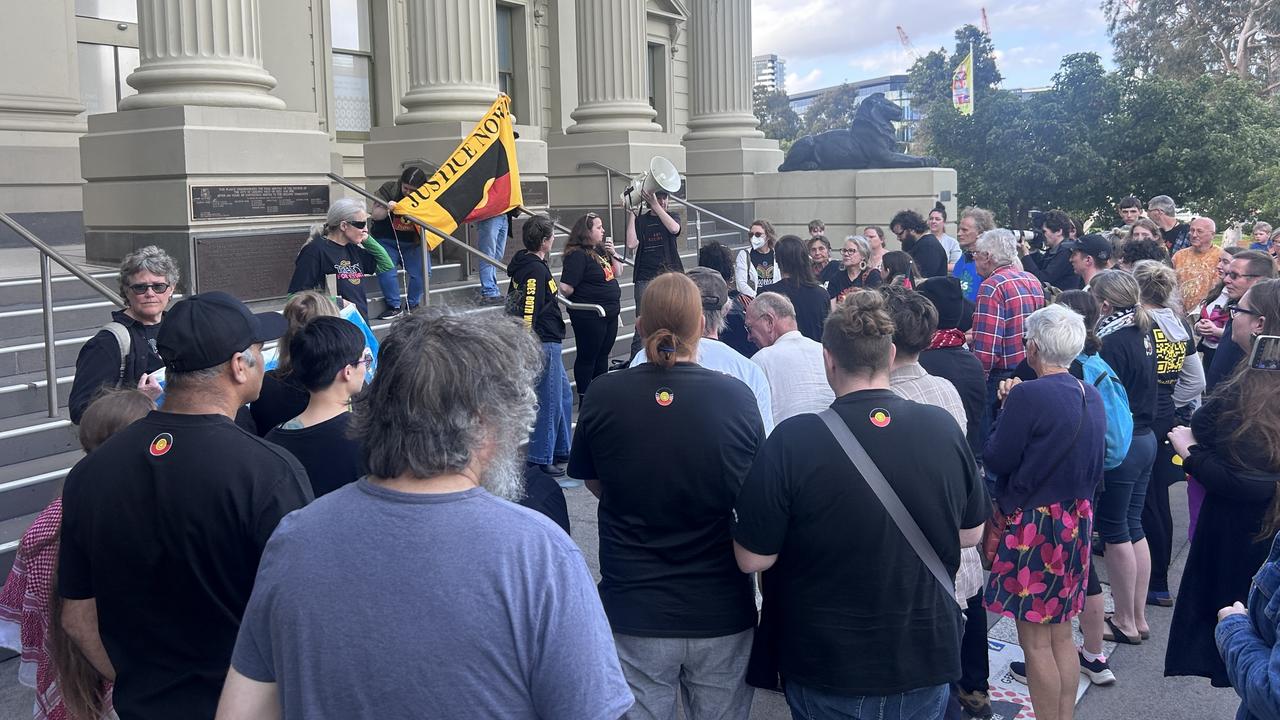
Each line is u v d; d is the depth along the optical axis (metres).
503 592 1.64
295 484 2.42
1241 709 2.44
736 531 2.87
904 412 2.83
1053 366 3.88
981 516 2.92
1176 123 28.52
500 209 9.09
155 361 4.61
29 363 6.52
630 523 3.12
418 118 11.53
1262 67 43.50
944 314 4.77
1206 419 3.61
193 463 2.33
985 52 52.19
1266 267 5.68
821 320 6.86
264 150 8.42
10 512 5.24
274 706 1.75
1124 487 4.82
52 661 2.81
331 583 1.65
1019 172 29.39
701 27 18.22
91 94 12.18
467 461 1.73
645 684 3.11
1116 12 46.47
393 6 15.26
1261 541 3.52
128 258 4.61
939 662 2.80
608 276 8.09
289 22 13.81
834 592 2.78
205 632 2.35
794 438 2.81
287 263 8.64
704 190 18.03
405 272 9.11
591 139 14.79
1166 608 5.45
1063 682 3.93
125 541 2.31
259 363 2.52
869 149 17.20
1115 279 5.02
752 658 3.15
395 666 1.60
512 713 1.64
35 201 11.09
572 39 18.88
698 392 3.07
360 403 1.83
